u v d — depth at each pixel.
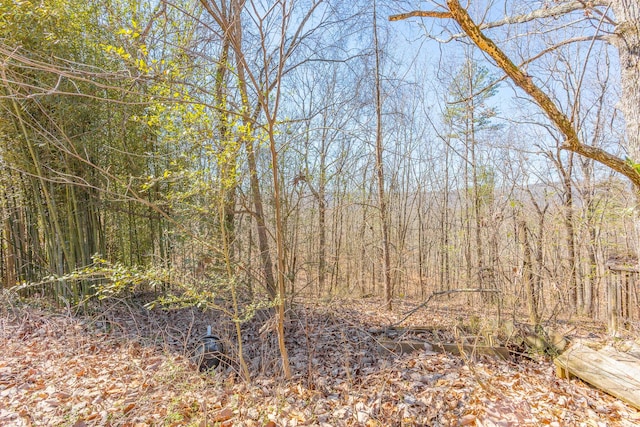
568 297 4.65
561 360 3.38
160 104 2.56
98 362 3.77
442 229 9.14
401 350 3.93
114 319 5.00
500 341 4.09
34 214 5.86
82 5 4.43
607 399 2.91
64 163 5.23
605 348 3.50
